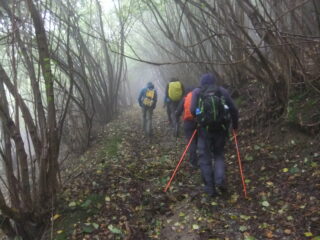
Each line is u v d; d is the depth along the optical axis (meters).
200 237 3.85
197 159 5.79
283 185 4.50
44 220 4.60
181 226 4.12
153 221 4.30
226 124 4.45
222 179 4.48
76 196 4.98
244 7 5.16
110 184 5.33
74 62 9.90
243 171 5.30
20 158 4.40
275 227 3.73
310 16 5.75
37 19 4.42
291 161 5.02
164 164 6.30
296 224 3.69
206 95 4.47
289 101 5.93
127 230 4.12
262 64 5.62
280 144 5.59
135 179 5.59
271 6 5.71
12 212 4.27
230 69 8.06
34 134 4.64
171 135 8.63
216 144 4.60
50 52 5.23
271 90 6.23
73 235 4.08
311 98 5.67
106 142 8.58
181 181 5.40
